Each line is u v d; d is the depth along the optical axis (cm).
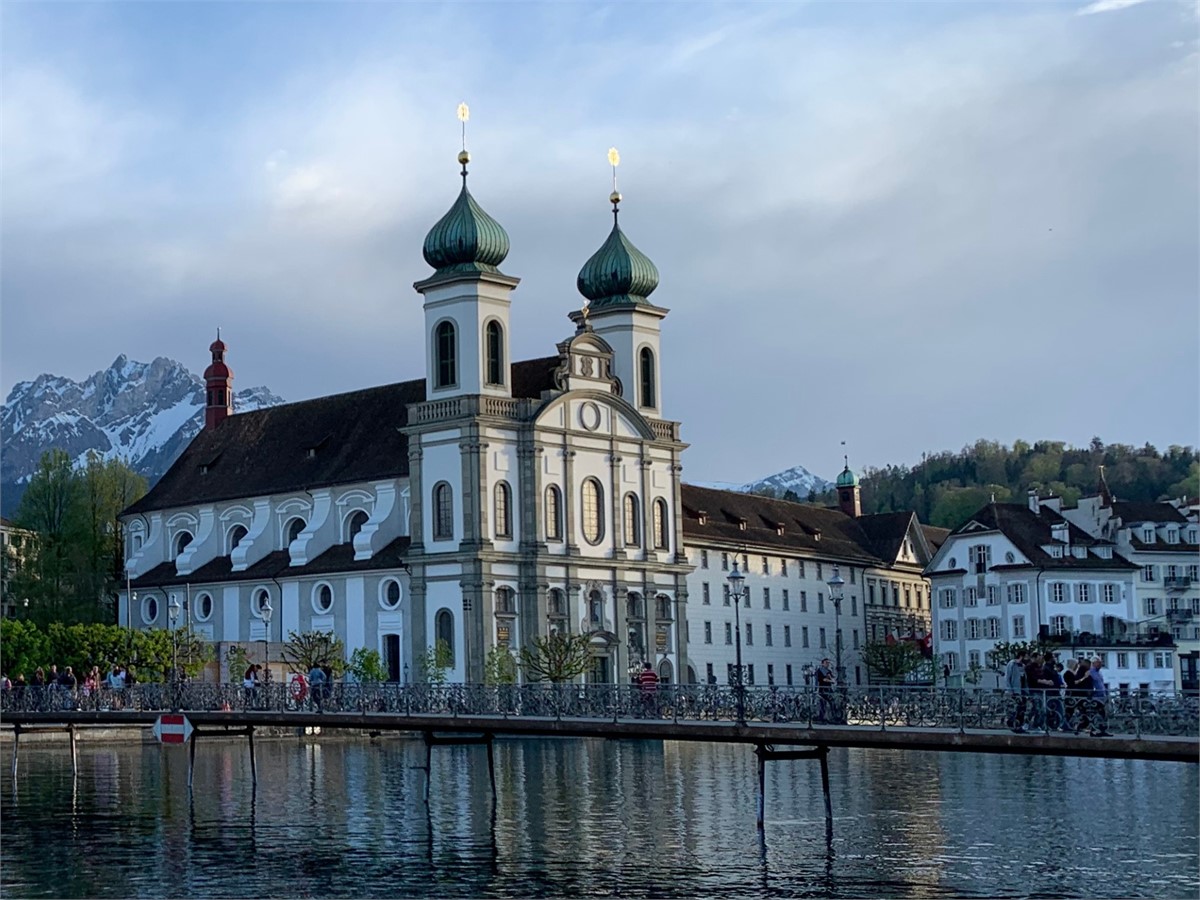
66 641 13412
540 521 13862
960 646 17125
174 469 16988
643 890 6284
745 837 7338
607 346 14700
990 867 6594
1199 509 17400
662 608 14788
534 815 8081
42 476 17625
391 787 9300
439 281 13962
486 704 8356
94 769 10369
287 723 8969
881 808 8200
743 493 18650
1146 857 6756
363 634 14262
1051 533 16888
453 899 6216
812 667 17350
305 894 6328
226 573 15462
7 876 6719
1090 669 6359
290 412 16338
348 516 14838
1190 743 5828
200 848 7306
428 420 13875
